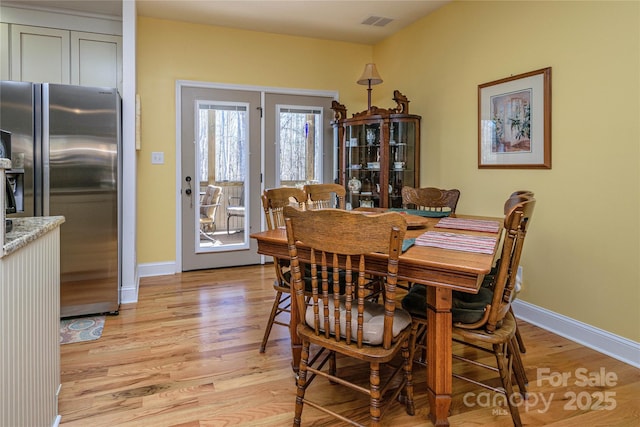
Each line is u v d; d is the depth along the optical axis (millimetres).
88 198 2736
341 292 2207
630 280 2154
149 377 1983
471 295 1783
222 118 4176
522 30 2770
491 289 1921
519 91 2787
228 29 4121
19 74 3418
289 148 4469
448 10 3496
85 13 3533
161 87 3914
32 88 2562
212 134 4145
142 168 3887
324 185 2785
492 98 3025
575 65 2408
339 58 4598
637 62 2086
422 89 3865
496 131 2998
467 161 3312
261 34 4258
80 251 2748
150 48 3854
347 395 1847
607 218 2256
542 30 2619
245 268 4254
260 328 2625
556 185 2553
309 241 1468
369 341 1441
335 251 1413
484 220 2443
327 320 1492
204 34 4039
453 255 1528
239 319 2781
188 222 4102
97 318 2773
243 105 4242
